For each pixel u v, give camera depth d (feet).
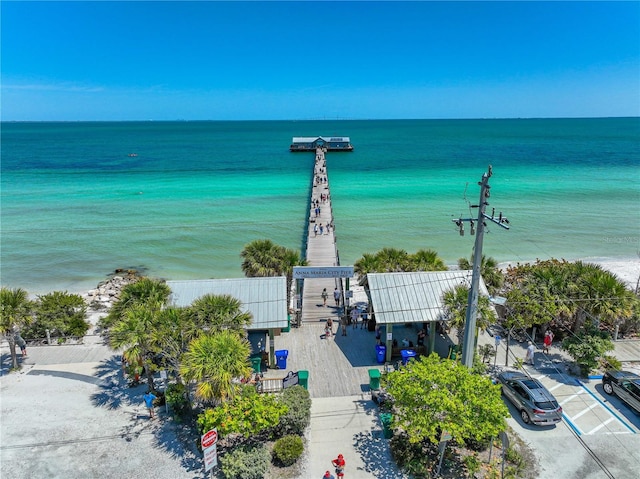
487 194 48.08
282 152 470.39
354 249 143.84
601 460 49.26
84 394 63.46
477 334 67.77
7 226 176.14
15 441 53.36
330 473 47.96
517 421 56.13
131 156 435.94
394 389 49.16
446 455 49.88
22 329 76.38
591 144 521.24
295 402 54.80
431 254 89.30
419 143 583.17
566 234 159.33
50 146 567.59
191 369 48.88
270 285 71.51
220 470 48.49
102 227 174.09
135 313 58.13
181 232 166.61
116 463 49.88
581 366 67.10
